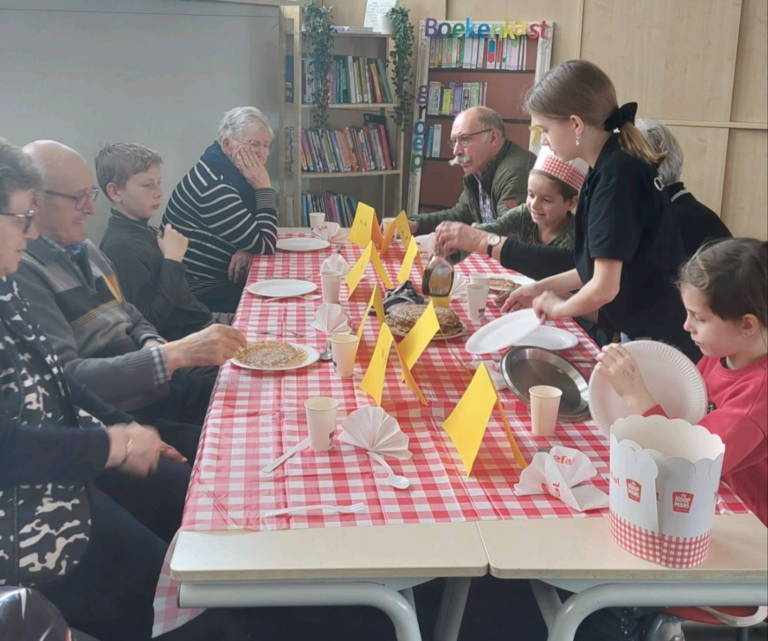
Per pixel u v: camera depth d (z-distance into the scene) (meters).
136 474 1.55
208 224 3.02
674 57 4.42
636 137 1.85
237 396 1.61
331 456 1.35
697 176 4.54
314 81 4.35
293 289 2.37
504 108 4.69
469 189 3.39
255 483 1.26
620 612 1.50
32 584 1.41
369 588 1.07
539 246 2.32
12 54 2.49
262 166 3.11
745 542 1.12
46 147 1.99
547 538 1.12
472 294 2.09
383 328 1.61
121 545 1.53
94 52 2.80
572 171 2.54
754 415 1.34
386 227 3.13
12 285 1.55
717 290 1.40
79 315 2.02
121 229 2.55
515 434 1.45
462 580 1.51
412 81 4.89
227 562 1.06
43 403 1.50
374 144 4.75
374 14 4.72
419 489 1.25
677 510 1.03
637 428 1.18
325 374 1.73
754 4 4.24
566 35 4.58
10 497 1.41
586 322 2.59
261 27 3.86
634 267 1.93
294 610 1.93
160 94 3.18
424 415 1.54
